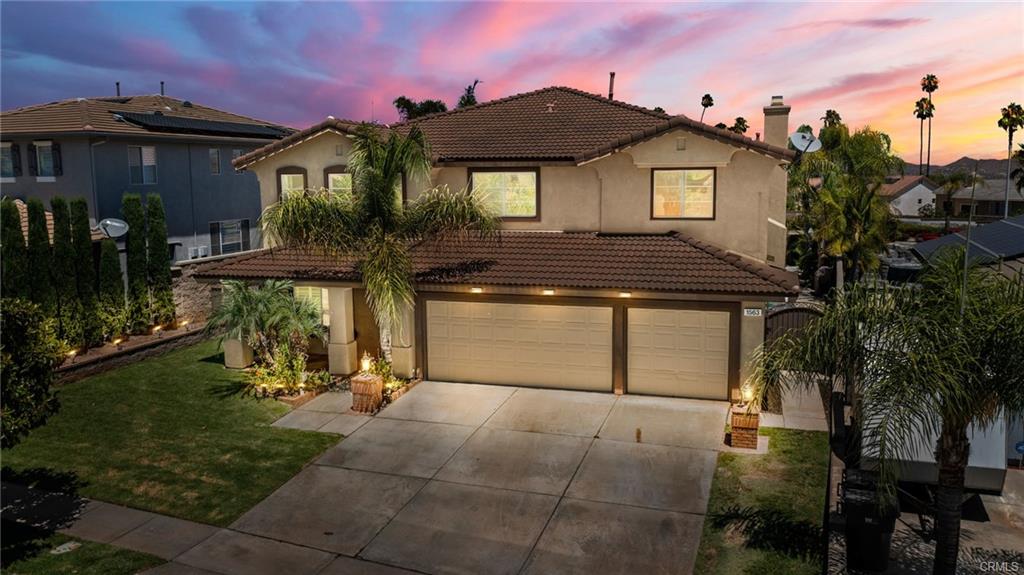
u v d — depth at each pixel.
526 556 11.01
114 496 13.06
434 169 20.70
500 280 17.89
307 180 21.78
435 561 10.94
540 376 18.64
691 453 14.47
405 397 18.09
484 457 14.53
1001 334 8.90
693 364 17.52
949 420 9.44
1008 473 13.72
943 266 9.97
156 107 36.41
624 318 17.75
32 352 11.39
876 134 40.81
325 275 19.06
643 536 11.45
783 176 21.47
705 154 19.08
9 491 13.25
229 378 19.78
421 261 19.55
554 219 20.66
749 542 11.16
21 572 10.54
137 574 10.58
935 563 9.95
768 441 14.98
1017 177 69.62
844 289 10.68
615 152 19.55
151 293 23.22
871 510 10.33
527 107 24.08
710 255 18.00
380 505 12.68
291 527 11.97
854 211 31.92
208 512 12.48
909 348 9.29
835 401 16.89
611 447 14.85
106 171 29.48
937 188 78.25
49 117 30.50
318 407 17.55
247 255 21.12
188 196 33.00
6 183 30.55
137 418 16.83
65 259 20.14
